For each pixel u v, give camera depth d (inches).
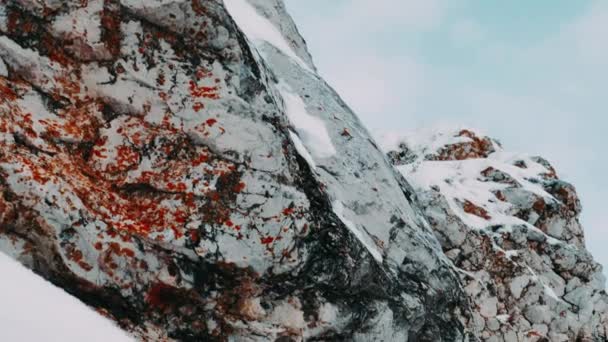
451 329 443.5
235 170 321.1
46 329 179.5
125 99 319.0
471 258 681.0
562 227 797.9
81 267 265.4
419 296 408.2
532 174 863.7
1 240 249.3
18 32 299.9
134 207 296.4
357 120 493.4
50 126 290.4
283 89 431.8
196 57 335.9
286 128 357.4
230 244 305.3
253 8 491.8
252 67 351.6
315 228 333.7
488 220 734.5
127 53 322.7
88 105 311.9
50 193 264.1
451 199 733.3
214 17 340.8
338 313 329.4
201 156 318.7
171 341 288.0
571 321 700.7
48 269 259.8
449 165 849.5
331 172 402.3
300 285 322.0
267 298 313.3
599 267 770.2
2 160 256.5
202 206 306.8
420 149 927.0
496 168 832.9
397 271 406.6
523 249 724.0
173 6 331.3
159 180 307.0
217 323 303.0
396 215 434.3
